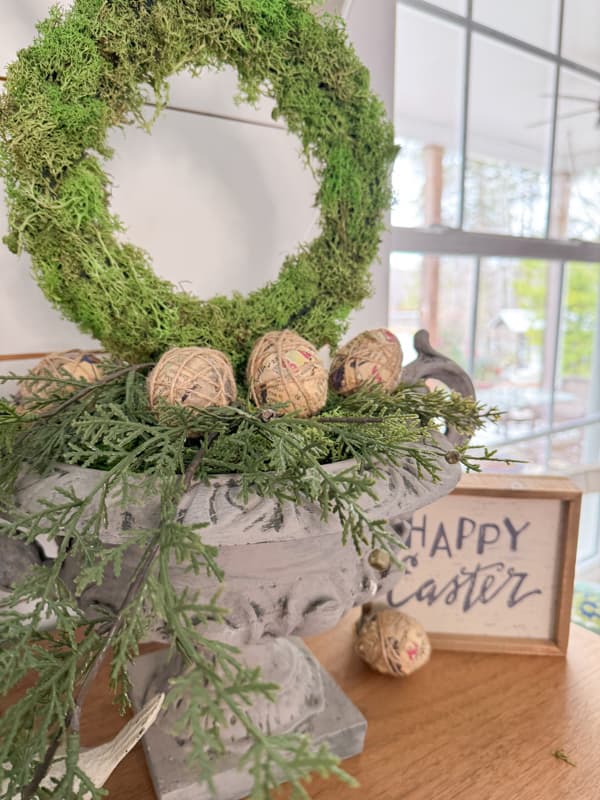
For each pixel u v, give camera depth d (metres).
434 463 0.40
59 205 0.41
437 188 1.19
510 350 1.51
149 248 0.66
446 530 0.66
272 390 0.39
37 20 0.56
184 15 0.41
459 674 0.63
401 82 1.08
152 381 0.37
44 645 0.62
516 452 1.60
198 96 0.66
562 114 1.37
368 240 0.52
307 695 0.54
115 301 0.44
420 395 0.47
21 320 0.60
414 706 0.58
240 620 0.39
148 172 0.64
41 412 0.42
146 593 0.27
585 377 1.74
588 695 0.60
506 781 0.49
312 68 0.46
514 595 0.67
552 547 0.66
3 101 0.40
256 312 0.49
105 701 0.59
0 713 0.54
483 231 1.30
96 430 0.38
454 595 0.68
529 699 0.59
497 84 1.23
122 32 0.40
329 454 0.39
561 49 1.30
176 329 0.46
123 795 0.47
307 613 0.41
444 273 1.30
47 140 0.40
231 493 0.33
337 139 0.48
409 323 1.26
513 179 1.33
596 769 0.50
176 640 0.29
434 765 0.51
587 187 1.50
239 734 0.48
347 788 0.48
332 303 0.53
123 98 0.43
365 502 0.35
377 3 0.80
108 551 0.28
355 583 0.43
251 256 0.74
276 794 0.47
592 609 0.83
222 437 0.36
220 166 0.69
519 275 1.46
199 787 0.46
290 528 0.33
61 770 0.34
